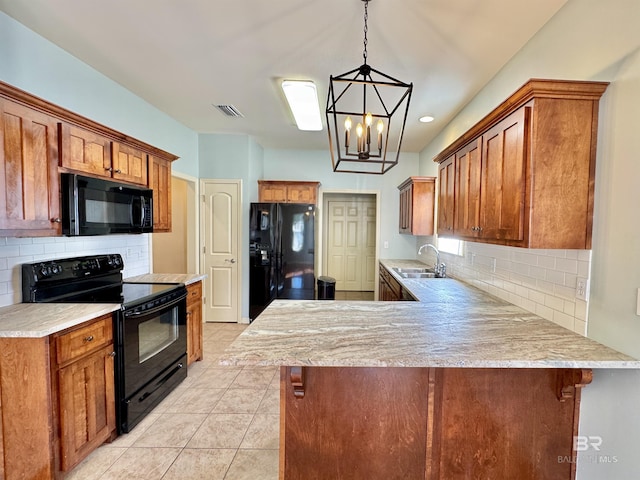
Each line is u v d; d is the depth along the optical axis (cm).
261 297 434
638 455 129
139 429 216
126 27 202
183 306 280
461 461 154
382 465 152
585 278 157
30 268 204
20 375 158
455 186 250
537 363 126
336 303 210
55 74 224
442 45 213
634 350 130
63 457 167
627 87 136
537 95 151
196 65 248
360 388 149
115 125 281
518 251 214
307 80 269
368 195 656
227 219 438
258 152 478
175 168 379
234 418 230
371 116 180
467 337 150
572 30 167
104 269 261
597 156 151
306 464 152
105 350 195
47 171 184
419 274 398
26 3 180
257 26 199
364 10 181
